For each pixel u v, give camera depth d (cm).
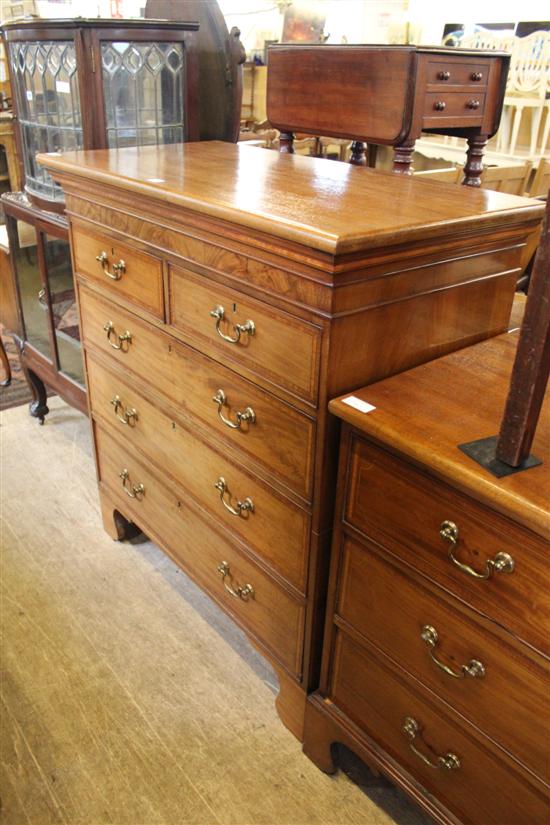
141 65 159
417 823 116
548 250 65
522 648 79
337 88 175
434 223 90
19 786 120
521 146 407
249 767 124
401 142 167
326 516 103
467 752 92
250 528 121
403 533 90
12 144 366
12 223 200
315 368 93
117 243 130
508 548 76
